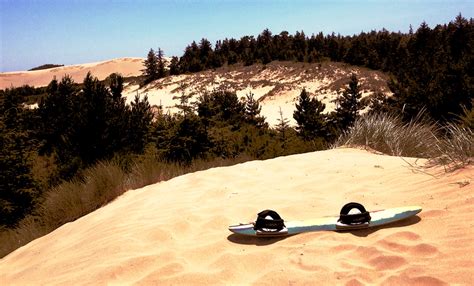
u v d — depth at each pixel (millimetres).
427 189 4594
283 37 72375
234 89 55469
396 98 23422
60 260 4473
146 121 17359
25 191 10602
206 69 70438
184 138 9695
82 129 11961
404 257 3246
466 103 15914
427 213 3984
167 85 62469
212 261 3617
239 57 72438
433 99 16656
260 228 3949
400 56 54344
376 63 57531
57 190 8242
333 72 56062
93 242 4668
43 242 5840
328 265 3291
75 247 4812
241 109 28891
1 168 10914
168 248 3967
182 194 5852
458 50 45625
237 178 6309
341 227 3875
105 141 11891
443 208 4020
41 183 11367
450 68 18188
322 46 68312
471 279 2820
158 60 75562
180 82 63031
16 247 6621
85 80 21688
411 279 2947
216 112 11812
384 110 23453
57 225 7094
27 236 6977
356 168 6047
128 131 12945
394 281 2965
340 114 28328
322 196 4980
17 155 11414
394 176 5367
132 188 7398
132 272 3588
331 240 3713
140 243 4180
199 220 4602
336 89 48969
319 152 7883
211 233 4219
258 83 56156
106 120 12414
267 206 4805
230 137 10523
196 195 5656
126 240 4277
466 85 16281
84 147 11859
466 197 4098
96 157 11781
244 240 3959
